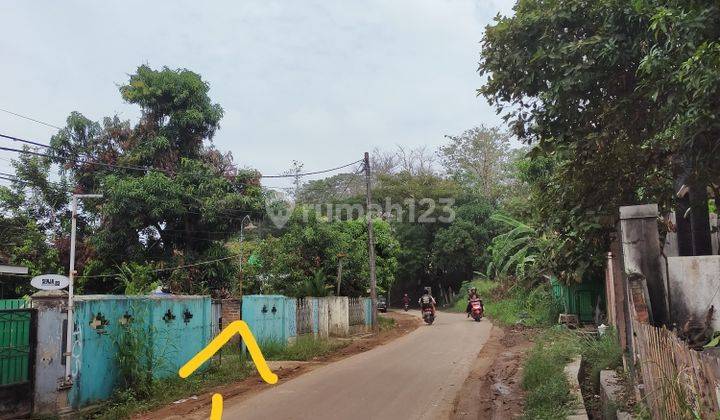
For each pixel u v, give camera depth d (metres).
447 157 54.06
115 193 20.38
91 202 23.12
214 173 22.75
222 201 21.81
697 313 6.99
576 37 7.77
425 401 9.40
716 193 7.64
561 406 7.73
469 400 9.46
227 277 22.92
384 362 14.36
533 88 7.94
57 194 23.45
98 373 9.57
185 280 21.38
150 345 10.76
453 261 46.75
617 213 8.20
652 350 5.38
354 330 24.36
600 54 7.06
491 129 54.03
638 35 7.01
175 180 21.70
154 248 22.42
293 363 14.55
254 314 16.12
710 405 3.49
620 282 9.56
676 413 4.23
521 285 27.81
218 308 15.10
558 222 8.70
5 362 8.04
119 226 20.91
